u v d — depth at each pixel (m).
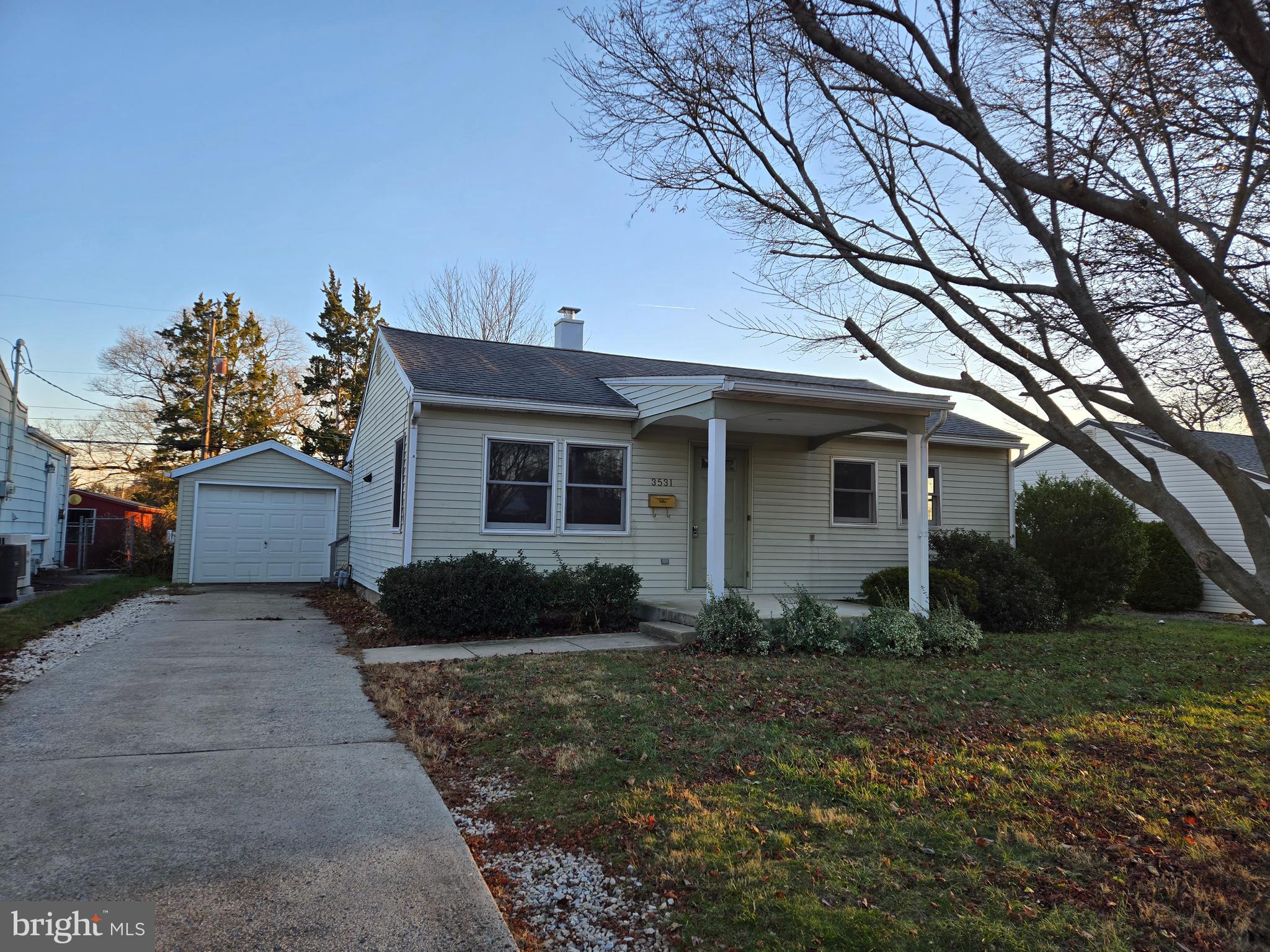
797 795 4.42
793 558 12.91
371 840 3.80
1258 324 2.81
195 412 31.75
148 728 5.52
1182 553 17.16
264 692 6.64
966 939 3.00
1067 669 8.20
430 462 10.57
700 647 8.78
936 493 14.31
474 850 3.82
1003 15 4.99
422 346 12.96
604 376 12.98
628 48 5.61
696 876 3.49
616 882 3.48
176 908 3.11
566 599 10.16
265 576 17.97
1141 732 5.77
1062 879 3.50
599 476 11.63
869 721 5.91
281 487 18.16
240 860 3.55
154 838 3.74
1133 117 4.80
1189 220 4.12
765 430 12.20
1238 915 3.21
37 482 17.33
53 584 16.38
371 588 13.80
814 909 3.19
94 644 8.86
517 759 5.01
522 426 11.13
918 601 10.39
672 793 4.41
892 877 3.49
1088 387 3.90
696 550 12.16
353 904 3.19
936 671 7.90
